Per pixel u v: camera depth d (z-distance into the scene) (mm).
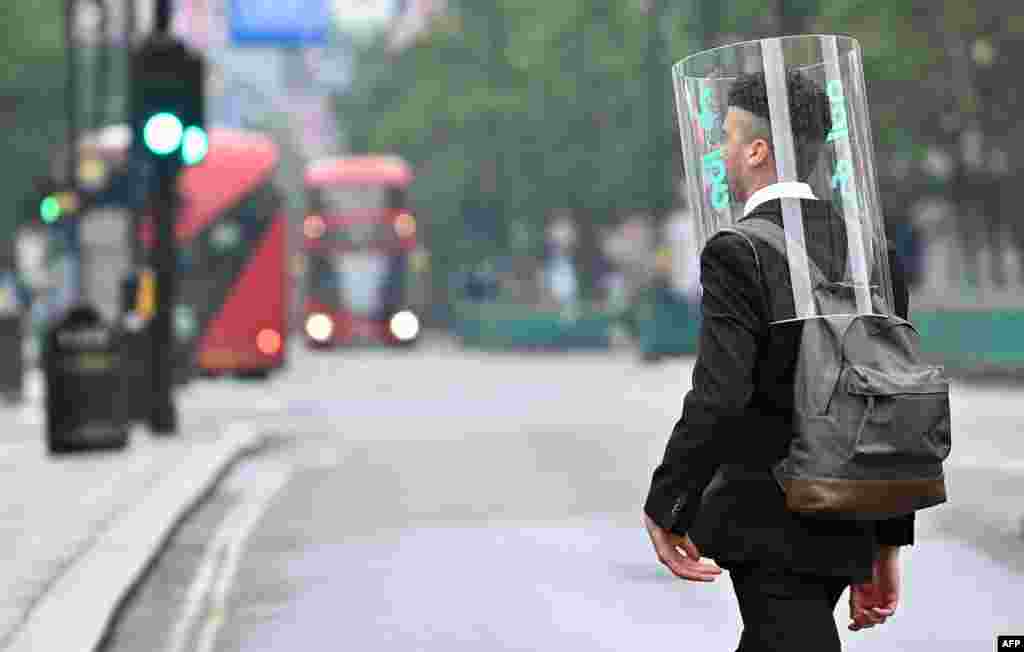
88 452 40562
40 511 29703
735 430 9375
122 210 72625
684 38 121375
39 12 149875
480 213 153125
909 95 88312
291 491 34750
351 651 18688
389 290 106438
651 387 73125
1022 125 87750
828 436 9258
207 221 77688
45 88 150750
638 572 23500
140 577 23234
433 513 30469
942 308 72562
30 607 20422
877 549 9984
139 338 48438
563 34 140125
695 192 10141
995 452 40188
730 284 9500
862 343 9422
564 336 127125
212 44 106875
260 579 23719
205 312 77625
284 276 79375
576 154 143375
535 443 44875
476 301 144250
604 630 19516
